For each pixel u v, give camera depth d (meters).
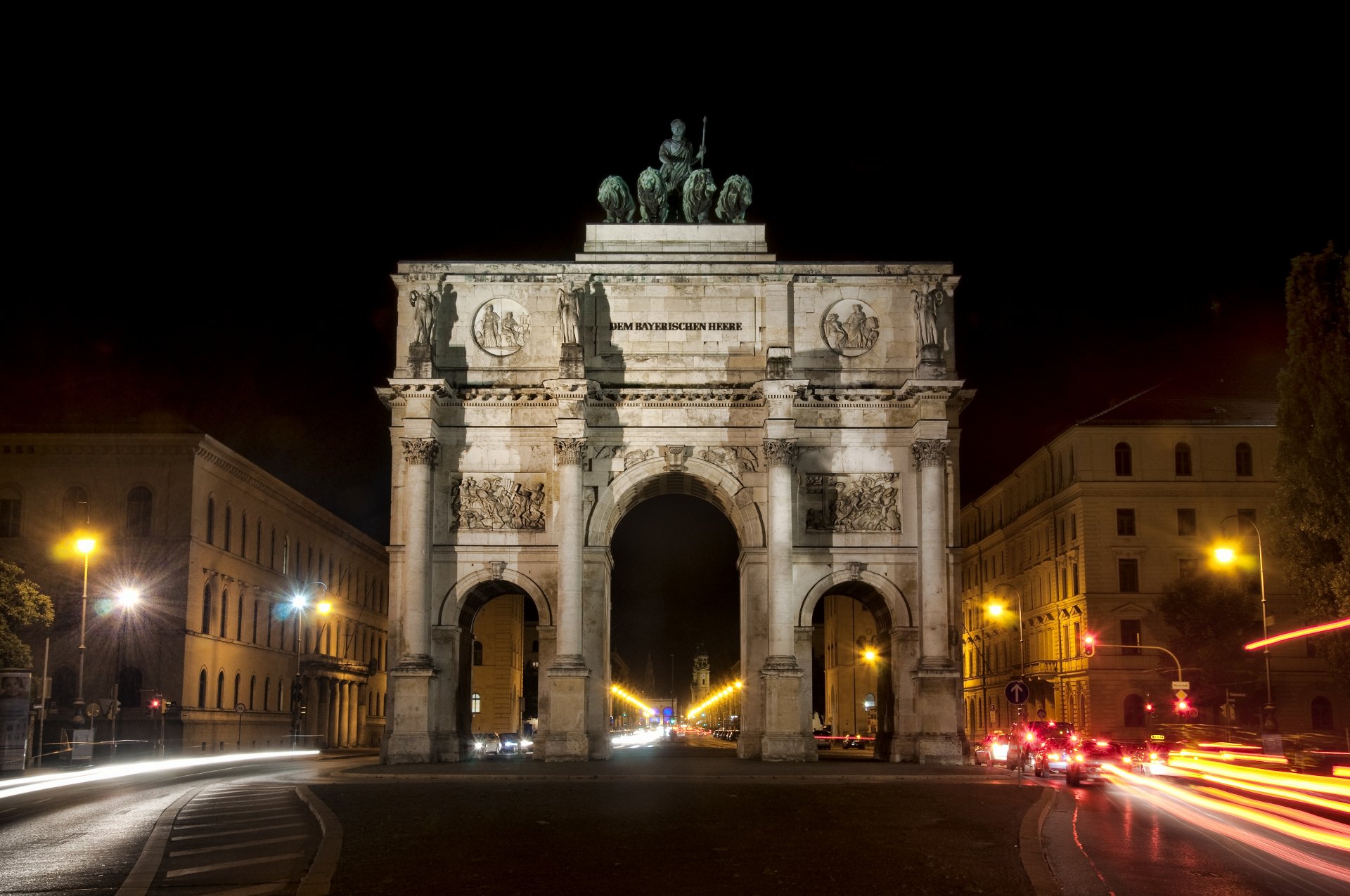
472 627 66.75
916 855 24.77
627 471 63.53
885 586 63.03
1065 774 51.66
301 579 105.12
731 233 65.88
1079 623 94.00
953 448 63.84
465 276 65.00
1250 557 90.94
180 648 79.75
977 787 44.22
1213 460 93.38
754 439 63.72
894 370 64.38
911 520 63.34
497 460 63.91
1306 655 88.50
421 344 62.94
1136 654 91.25
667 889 20.72
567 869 22.69
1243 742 68.81
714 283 64.88
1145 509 93.06
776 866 23.20
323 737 108.00
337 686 112.81
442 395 63.16
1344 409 55.06
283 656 100.00
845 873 22.52
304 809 33.69
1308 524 55.88
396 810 33.44
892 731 63.91
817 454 63.91
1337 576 54.47
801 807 35.12
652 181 66.50
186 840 26.72
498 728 118.12
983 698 124.00
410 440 62.56
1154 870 23.11
